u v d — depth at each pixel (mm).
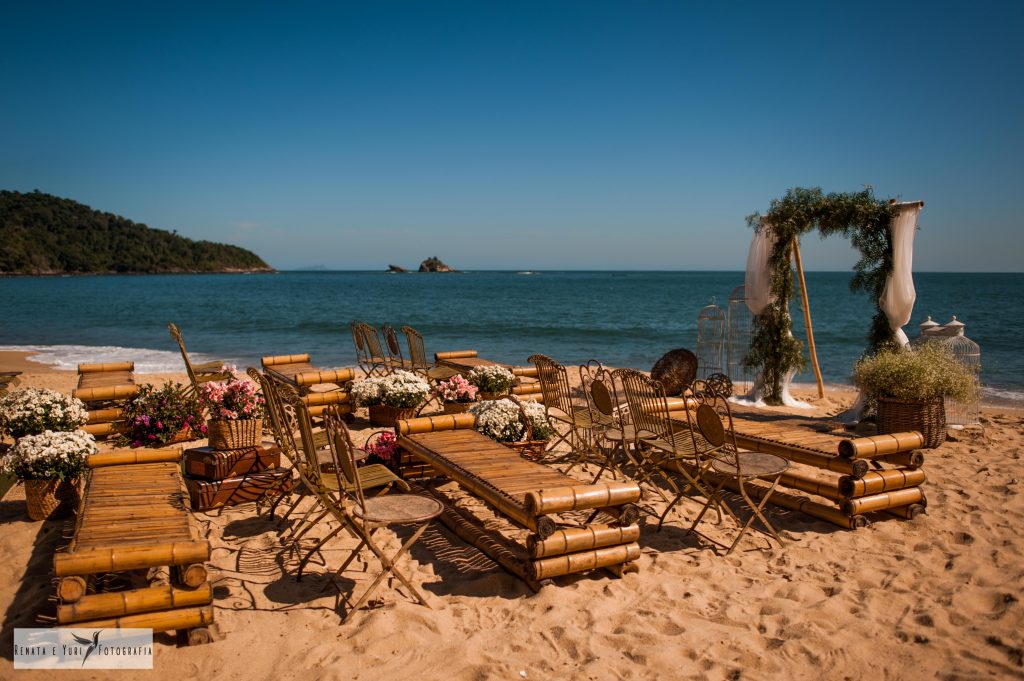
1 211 125625
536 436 6305
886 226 7812
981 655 3191
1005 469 6117
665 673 3066
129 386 7512
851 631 3424
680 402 6914
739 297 10516
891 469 5105
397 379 7691
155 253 146750
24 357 16734
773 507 5426
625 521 3984
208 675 3029
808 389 12102
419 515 3680
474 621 3533
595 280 106500
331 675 3006
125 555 3178
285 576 4020
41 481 4750
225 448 5293
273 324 26312
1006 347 19500
